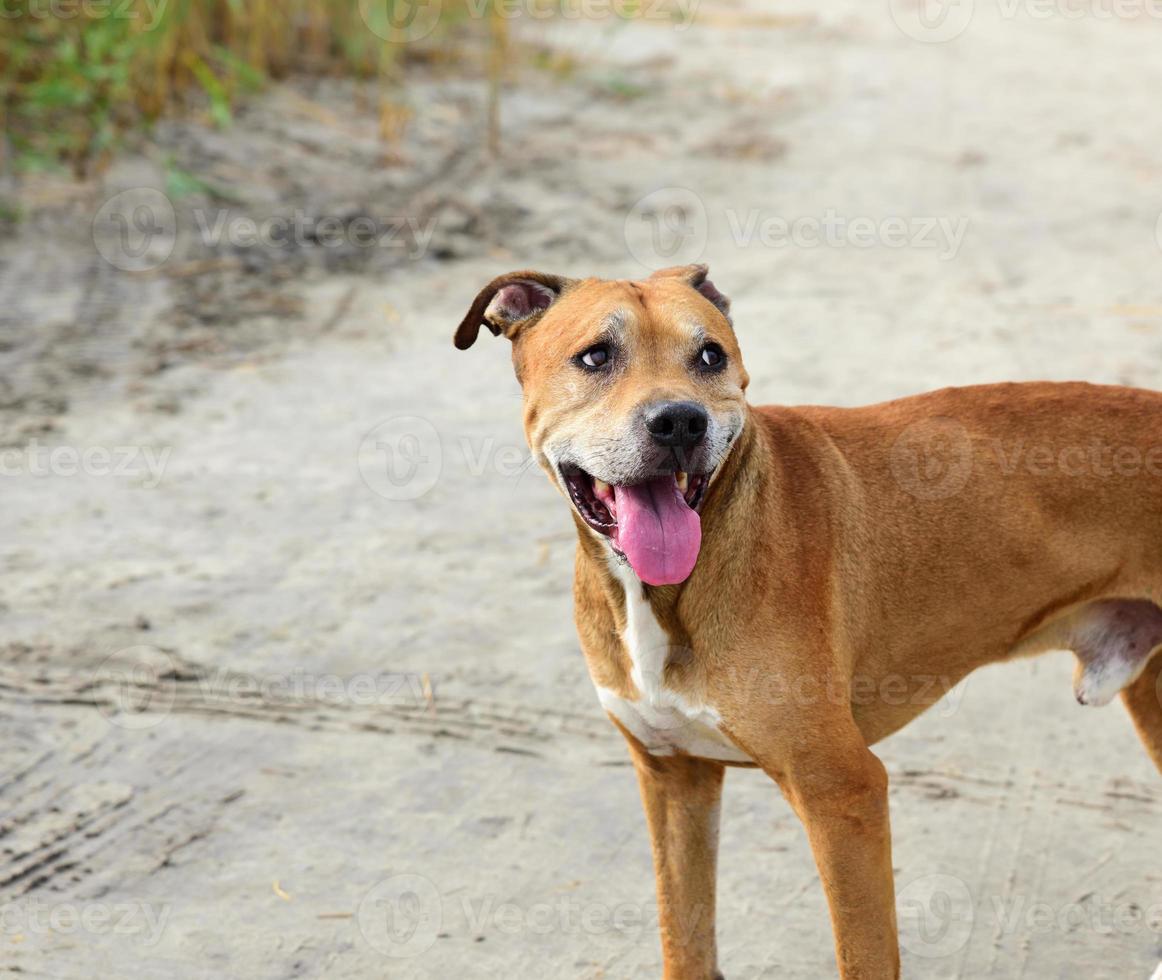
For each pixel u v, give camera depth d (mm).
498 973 3736
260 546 5805
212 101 10117
